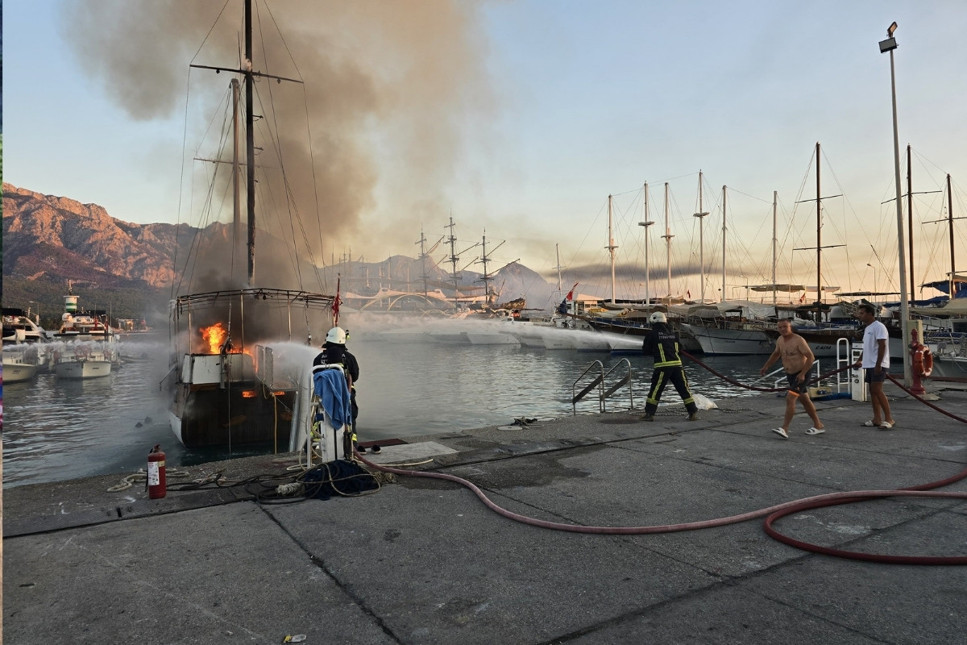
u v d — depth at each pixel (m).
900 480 5.84
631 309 68.25
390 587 3.50
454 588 3.47
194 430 13.95
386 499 5.38
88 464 13.90
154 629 3.01
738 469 6.39
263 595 3.40
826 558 3.87
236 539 4.34
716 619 3.05
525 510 5.01
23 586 3.54
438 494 5.54
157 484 5.37
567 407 22.34
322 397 6.04
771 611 3.12
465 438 8.43
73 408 25.12
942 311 32.91
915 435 8.32
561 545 4.17
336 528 4.57
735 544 4.15
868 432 8.59
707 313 56.31
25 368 38.12
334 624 3.05
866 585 3.43
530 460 6.98
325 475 5.65
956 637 2.83
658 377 10.00
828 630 2.92
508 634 2.93
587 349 70.75
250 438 14.34
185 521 4.78
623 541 4.24
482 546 4.16
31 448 15.95
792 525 4.54
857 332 45.59
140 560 3.94
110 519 4.81
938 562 3.69
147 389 33.56
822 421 9.62
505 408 22.27
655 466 6.57
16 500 5.40
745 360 50.66
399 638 2.90
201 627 3.03
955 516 4.71
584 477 6.12
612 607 3.20
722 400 12.93
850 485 5.68
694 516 4.79
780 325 8.29
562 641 2.85
